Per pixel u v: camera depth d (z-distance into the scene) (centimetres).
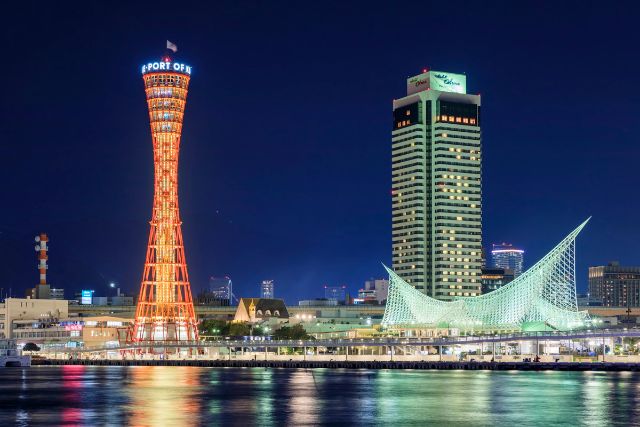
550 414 12988
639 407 13812
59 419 12688
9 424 12181
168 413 13312
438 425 11938
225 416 12900
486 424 12019
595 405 14088
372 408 13862
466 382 19075
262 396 15912
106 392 17025
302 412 13388
